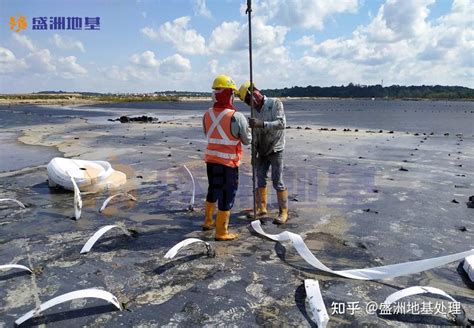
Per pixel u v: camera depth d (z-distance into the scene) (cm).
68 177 678
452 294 344
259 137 522
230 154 457
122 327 296
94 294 312
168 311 317
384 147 1223
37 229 509
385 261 412
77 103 7450
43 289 354
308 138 1473
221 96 457
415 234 486
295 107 6312
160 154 1090
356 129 1872
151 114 3494
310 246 452
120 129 1894
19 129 1942
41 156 1101
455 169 878
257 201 565
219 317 309
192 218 555
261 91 532
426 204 612
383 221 535
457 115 3291
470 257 387
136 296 341
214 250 438
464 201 627
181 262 408
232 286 358
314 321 304
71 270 392
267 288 354
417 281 368
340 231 499
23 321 296
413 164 937
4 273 386
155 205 614
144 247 450
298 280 370
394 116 3192
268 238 474
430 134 1600
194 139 1448
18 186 744
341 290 351
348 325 298
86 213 575
